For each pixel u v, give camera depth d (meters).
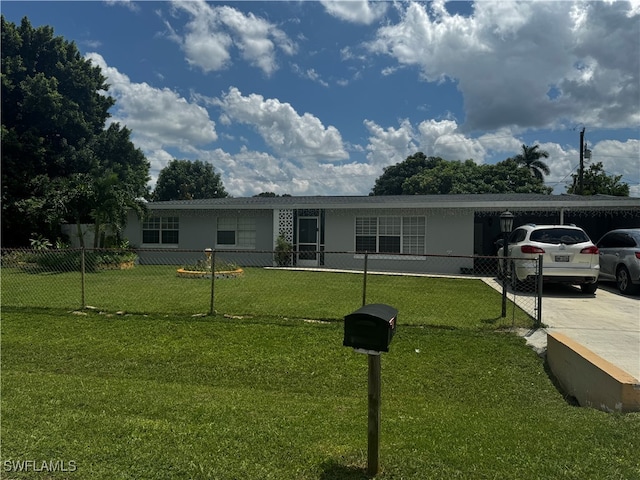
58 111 22.20
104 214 16.28
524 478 2.59
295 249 17.50
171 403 4.02
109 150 25.88
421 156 55.22
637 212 15.29
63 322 7.09
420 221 15.70
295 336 6.34
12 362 5.54
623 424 3.37
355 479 2.60
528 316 7.44
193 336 6.40
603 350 5.42
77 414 3.67
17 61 21.72
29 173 21.25
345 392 4.69
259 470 2.71
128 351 5.86
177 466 2.76
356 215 16.34
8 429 3.34
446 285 11.38
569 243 9.66
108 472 2.70
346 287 10.83
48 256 15.31
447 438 3.21
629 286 9.92
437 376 5.04
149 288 10.41
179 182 58.66
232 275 12.94
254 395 4.42
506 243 7.68
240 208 17.50
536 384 4.84
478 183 42.19
